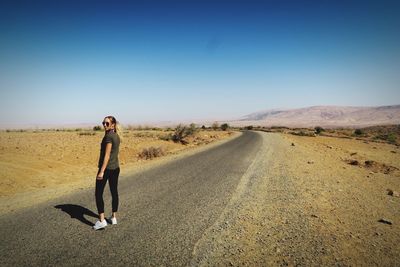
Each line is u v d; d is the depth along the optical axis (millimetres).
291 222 5426
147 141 27359
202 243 4441
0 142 22062
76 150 17953
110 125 5129
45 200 7102
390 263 3936
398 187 9352
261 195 7445
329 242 4547
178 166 12594
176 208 6277
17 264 3762
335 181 9570
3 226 5184
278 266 3785
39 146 19406
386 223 5562
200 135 41750
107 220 5484
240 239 4617
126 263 3799
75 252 4109
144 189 8148
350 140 41344
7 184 8891
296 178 9805
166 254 4066
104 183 5074
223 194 7539
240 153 17625
